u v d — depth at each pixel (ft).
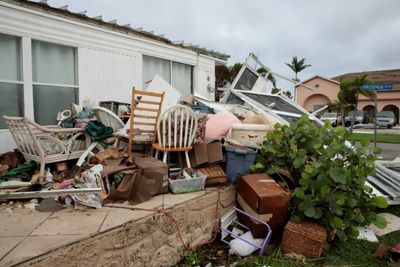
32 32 12.66
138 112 13.57
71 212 7.55
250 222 9.61
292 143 10.98
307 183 9.68
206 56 23.18
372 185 12.55
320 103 86.53
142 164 9.35
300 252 8.81
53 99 13.78
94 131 11.28
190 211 8.80
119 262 6.72
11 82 12.24
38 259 5.24
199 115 11.72
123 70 16.78
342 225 9.11
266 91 23.34
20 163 10.82
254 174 11.01
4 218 7.06
